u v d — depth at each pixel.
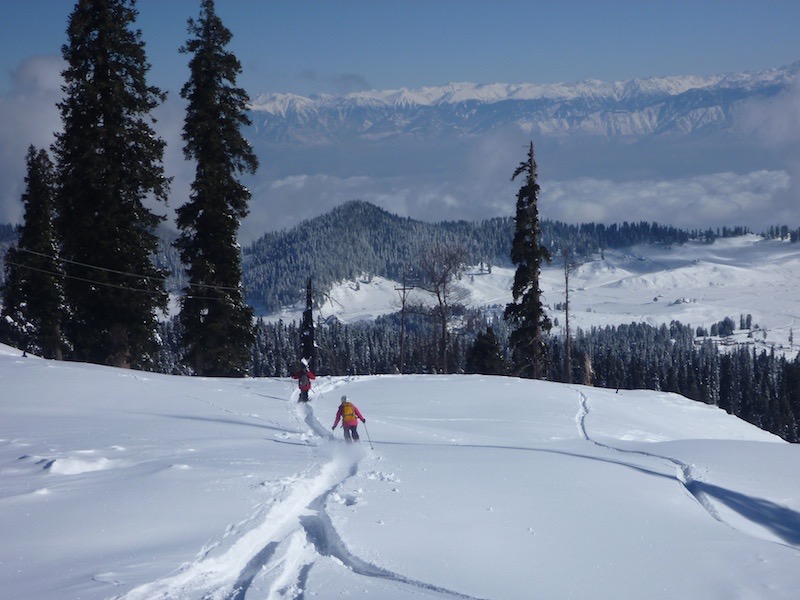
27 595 6.94
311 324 43.53
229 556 8.51
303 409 23.62
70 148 33.62
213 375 38.31
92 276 34.06
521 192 43.22
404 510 10.98
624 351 144.50
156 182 34.91
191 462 13.68
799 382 101.56
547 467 15.32
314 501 11.59
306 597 7.37
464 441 19.56
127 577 7.47
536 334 43.66
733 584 8.91
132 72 34.28
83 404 21.70
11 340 50.91
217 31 37.56
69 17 33.34
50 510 10.06
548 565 9.10
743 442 20.05
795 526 12.66
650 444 19.98
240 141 37.94
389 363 100.75
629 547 10.09
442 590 7.91
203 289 37.47
